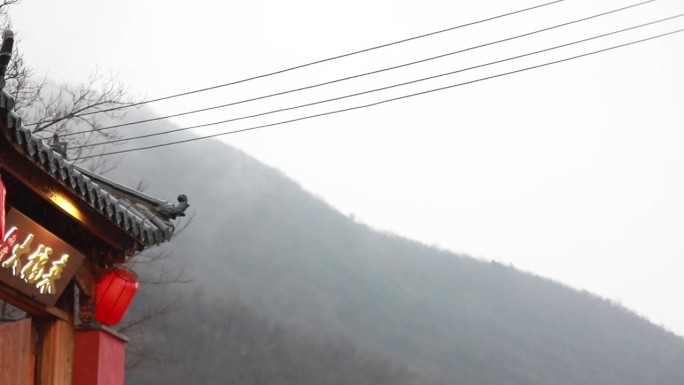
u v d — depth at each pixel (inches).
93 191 390.0
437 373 3467.0
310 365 2837.1
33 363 410.3
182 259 3307.1
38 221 419.5
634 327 4670.3
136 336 1346.0
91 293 436.1
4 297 389.7
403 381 3139.8
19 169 362.0
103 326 431.5
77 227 429.1
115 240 430.6
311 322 3442.4
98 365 421.1
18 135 332.8
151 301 1715.1
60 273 404.5
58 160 365.4
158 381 2192.4
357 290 4013.3
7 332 368.2
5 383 362.9
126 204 441.4
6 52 311.1
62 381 414.3
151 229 439.2
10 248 369.4
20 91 719.1
